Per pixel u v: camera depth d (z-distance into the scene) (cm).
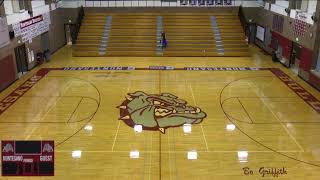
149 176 810
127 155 909
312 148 947
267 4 2131
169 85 1484
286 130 1059
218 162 873
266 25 2148
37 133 1035
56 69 1750
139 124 1098
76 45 2061
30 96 1359
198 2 2328
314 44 1470
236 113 1189
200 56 2002
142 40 2088
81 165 860
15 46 1564
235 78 1593
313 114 1183
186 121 1122
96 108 1232
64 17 2333
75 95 1366
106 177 807
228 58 1972
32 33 1773
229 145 963
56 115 1172
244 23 2162
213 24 2219
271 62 1898
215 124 1100
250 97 1344
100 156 903
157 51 2011
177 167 850
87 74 1655
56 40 2183
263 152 925
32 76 1634
